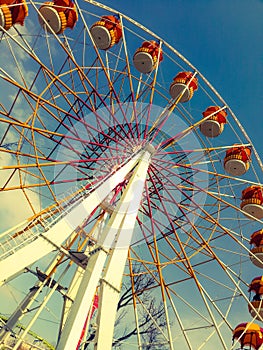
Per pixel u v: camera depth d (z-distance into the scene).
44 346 25.73
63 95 25.75
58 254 25.39
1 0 23.59
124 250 19.81
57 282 23.66
